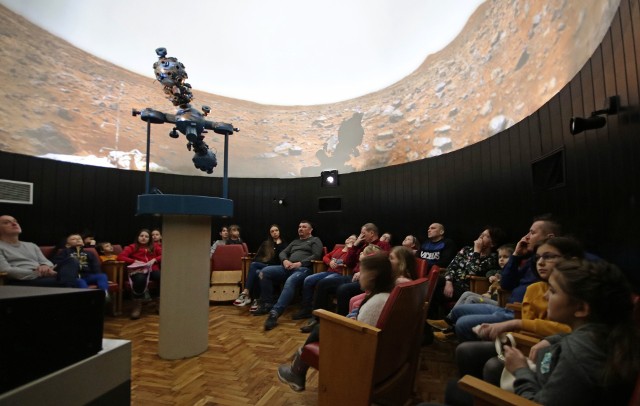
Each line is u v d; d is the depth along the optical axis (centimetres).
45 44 371
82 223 384
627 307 75
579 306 80
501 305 202
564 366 74
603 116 156
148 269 332
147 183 220
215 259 392
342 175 468
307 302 318
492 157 289
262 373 193
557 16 232
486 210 296
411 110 427
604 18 172
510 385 98
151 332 273
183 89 223
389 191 417
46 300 57
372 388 125
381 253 156
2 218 267
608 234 154
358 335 129
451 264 280
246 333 271
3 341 50
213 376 189
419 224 381
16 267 260
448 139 374
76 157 395
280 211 501
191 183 480
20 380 52
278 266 352
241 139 527
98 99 420
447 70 378
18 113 347
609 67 151
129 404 75
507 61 295
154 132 470
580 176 181
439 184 358
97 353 68
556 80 233
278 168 532
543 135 224
